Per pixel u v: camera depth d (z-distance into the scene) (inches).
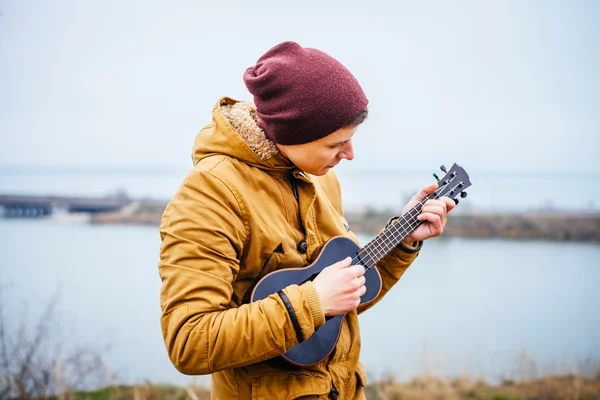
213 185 57.4
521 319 243.9
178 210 57.5
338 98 57.1
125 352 193.0
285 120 57.1
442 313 257.6
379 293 72.3
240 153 60.1
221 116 61.0
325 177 75.1
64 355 169.0
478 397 160.7
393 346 212.8
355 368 66.9
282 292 55.3
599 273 323.6
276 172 62.6
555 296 282.8
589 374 175.3
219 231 56.2
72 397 149.6
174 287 55.1
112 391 158.2
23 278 303.4
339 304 56.5
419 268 359.9
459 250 406.3
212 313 54.0
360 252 68.4
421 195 74.2
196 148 62.9
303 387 59.9
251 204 59.0
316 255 66.1
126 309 253.1
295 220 64.1
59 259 367.6
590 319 237.8
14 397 142.4
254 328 53.0
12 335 173.3
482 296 284.7
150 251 401.4
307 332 54.5
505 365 185.5
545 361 186.5
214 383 64.1
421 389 166.7
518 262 362.0
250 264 60.3
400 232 70.8
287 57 59.2
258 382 59.9
